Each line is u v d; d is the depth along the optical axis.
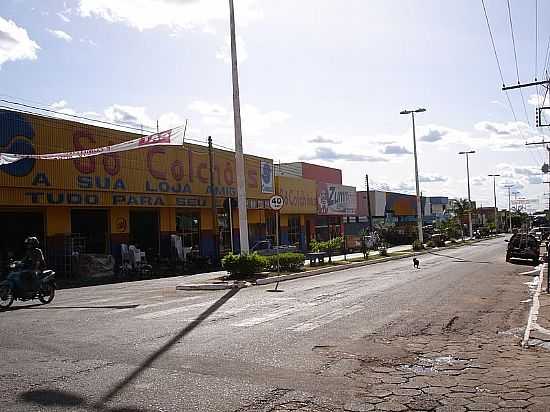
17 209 25.48
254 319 12.05
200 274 27.83
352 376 7.43
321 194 58.19
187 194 34.84
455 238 72.69
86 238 28.95
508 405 6.19
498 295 17.02
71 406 6.11
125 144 26.23
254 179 43.97
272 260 25.56
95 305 15.03
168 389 6.72
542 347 9.41
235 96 22.75
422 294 16.92
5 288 14.83
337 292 17.42
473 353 8.97
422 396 6.54
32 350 8.96
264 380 7.14
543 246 51.00
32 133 24.69
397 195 86.25
